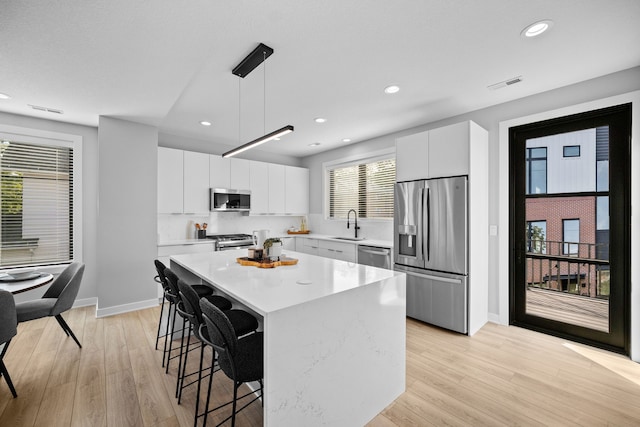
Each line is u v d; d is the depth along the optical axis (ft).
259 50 7.13
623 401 6.44
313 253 17.58
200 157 15.43
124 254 12.01
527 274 10.53
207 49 6.94
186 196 14.89
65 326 8.96
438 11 5.90
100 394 6.68
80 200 12.78
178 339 9.68
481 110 11.38
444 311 10.42
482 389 6.91
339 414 5.41
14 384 7.05
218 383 7.18
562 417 5.95
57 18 5.70
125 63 7.49
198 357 8.45
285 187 19.10
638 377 7.36
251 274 6.94
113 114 11.31
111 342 9.34
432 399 6.57
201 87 9.51
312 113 11.98
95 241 13.19
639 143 7.98
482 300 10.75
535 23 6.27
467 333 9.93
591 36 6.73
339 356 5.40
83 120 12.12
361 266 7.99
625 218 8.54
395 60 7.83
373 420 5.95
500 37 6.80
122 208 11.95
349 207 17.72
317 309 5.03
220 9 5.67
